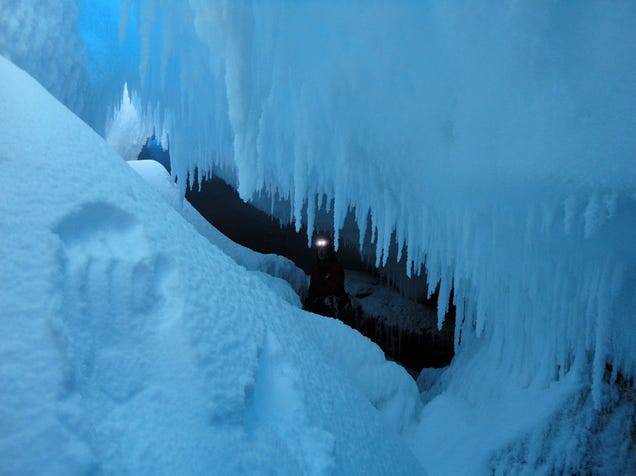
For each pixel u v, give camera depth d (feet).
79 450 2.90
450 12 7.36
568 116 6.66
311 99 9.96
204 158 17.47
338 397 5.87
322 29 9.01
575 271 9.08
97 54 14.84
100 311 3.77
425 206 10.96
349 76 9.33
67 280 3.72
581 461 8.61
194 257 5.22
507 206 8.96
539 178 7.63
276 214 25.91
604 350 8.87
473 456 8.93
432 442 9.37
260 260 22.71
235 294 5.49
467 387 11.71
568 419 9.20
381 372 9.57
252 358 4.60
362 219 12.89
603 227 7.66
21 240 3.65
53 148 4.71
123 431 3.27
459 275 11.36
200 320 4.29
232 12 8.45
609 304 8.64
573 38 6.16
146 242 4.50
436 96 8.59
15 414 2.82
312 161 10.71
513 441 9.02
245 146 9.58
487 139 8.09
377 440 5.89
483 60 7.39
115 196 4.73
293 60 9.45
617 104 6.12
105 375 3.47
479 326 11.16
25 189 4.04
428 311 25.81
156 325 4.04
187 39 12.53
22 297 3.35
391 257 25.58
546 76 6.69
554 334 10.05
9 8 11.21
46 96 5.71
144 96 16.85
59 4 12.66
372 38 8.63
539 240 9.06
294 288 23.71
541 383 10.22
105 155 5.45
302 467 4.11
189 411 3.64
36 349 3.15
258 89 9.81
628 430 8.85
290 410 4.66
